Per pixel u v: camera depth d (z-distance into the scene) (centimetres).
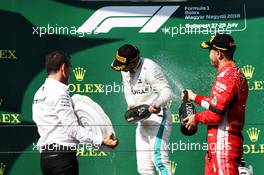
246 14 2484
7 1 2467
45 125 1742
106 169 2480
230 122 1814
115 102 2484
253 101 2478
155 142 2138
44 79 2472
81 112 2105
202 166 2470
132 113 2086
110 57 2486
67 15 2481
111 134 1762
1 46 2461
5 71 2462
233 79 1789
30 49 2470
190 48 2488
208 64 2484
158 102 2073
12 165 2456
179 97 2478
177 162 2472
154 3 2481
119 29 2486
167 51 2486
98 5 2483
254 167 2473
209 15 2484
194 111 1930
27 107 2466
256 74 2480
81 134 1733
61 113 1725
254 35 2483
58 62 1762
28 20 2470
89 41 2486
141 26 2486
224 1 2483
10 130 2455
